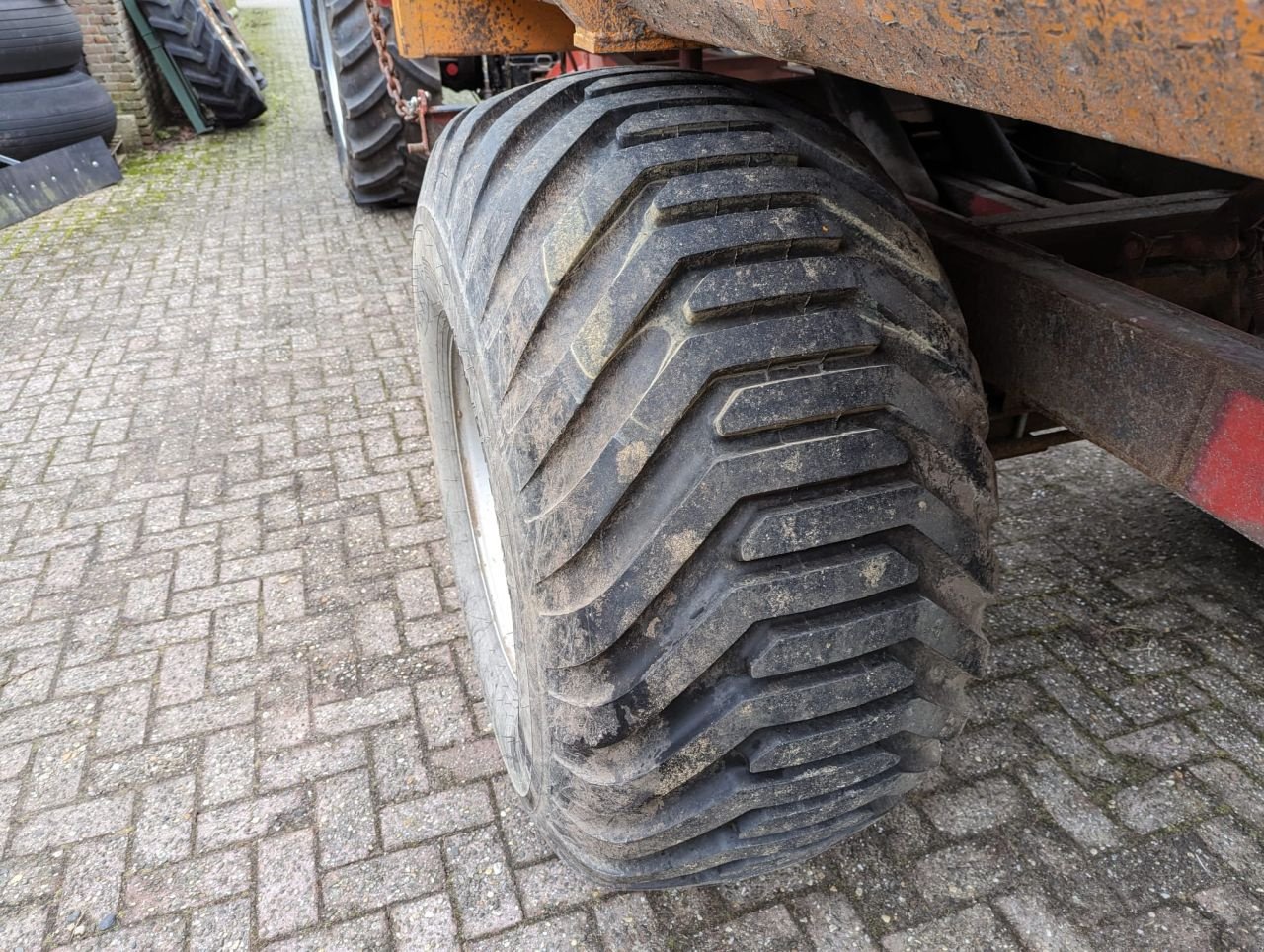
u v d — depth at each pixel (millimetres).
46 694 2652
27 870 2146
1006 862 2111
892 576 1282
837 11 826
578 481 1270
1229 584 2998
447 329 2143
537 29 2188
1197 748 2406
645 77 1544
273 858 2162
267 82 12594
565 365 1285
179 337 5016
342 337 4988
